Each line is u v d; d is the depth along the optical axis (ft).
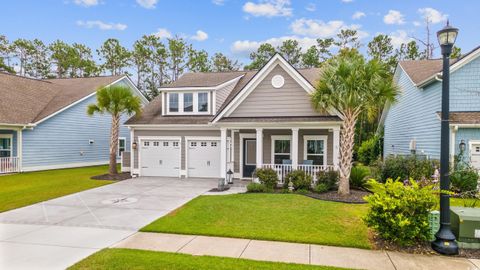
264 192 39.91
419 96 52.95
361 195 36.11
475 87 42.52
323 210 29.01
